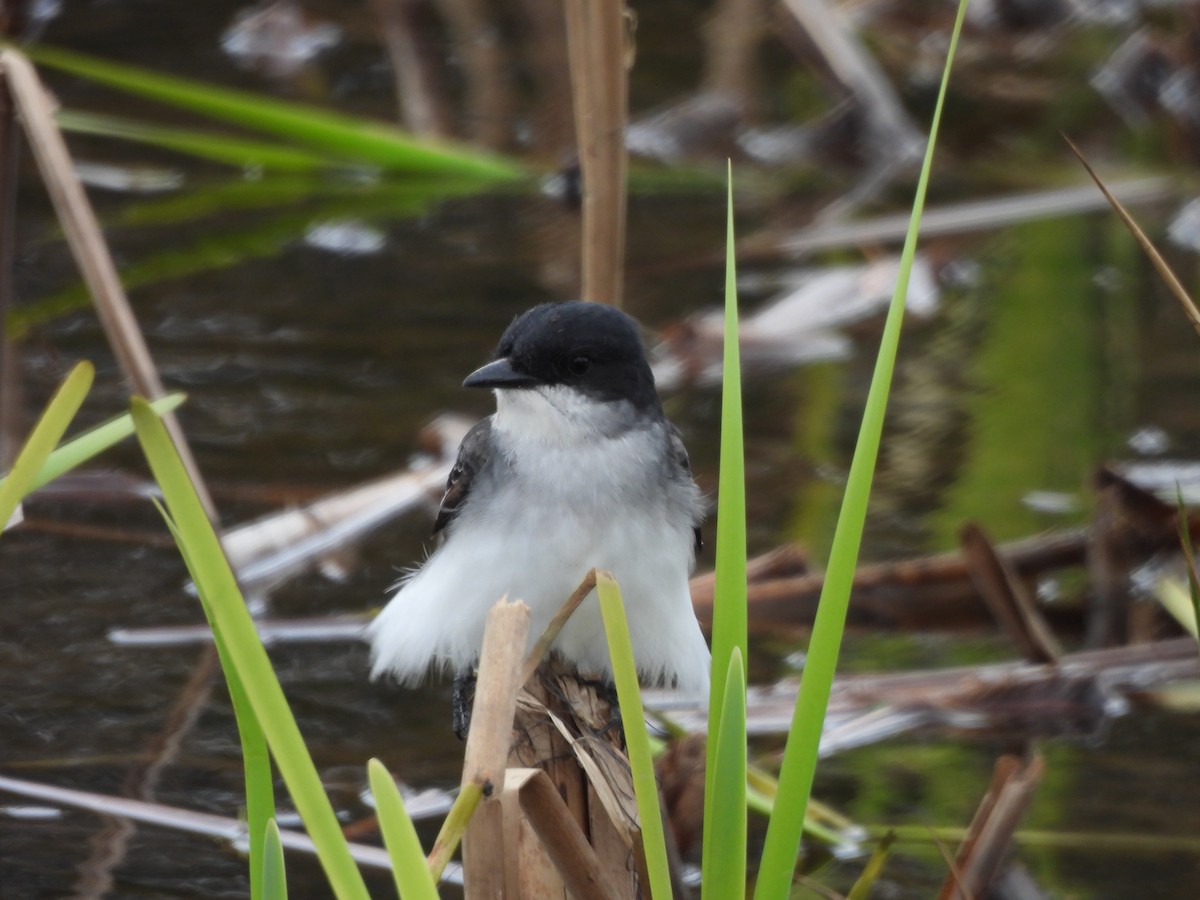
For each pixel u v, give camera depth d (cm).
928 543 1362
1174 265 2022
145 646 1205
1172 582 1210
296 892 922
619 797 668
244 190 2162
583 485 773
